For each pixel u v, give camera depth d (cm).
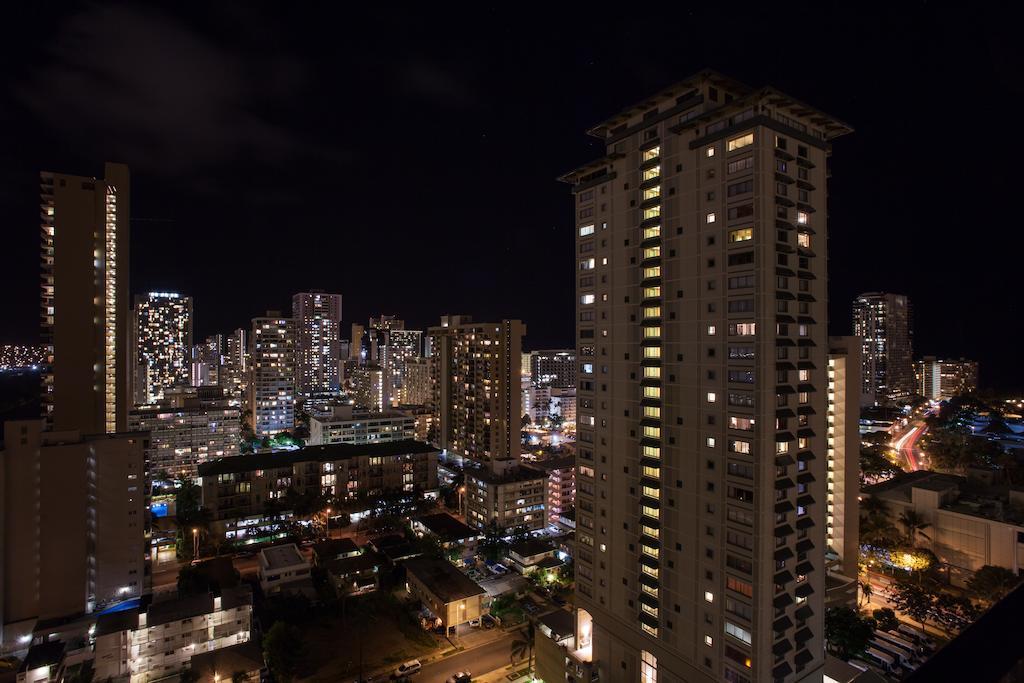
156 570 13050
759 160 6384
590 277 8744
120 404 13762
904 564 11450
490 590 11625
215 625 9331
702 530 7025
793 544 6781
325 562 12212
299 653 8756
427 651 9644
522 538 13788
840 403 11406
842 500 11319
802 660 6800
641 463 7756
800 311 6869
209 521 14112
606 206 8438
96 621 9881
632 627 7975
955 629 9344
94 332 12825
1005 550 10931
